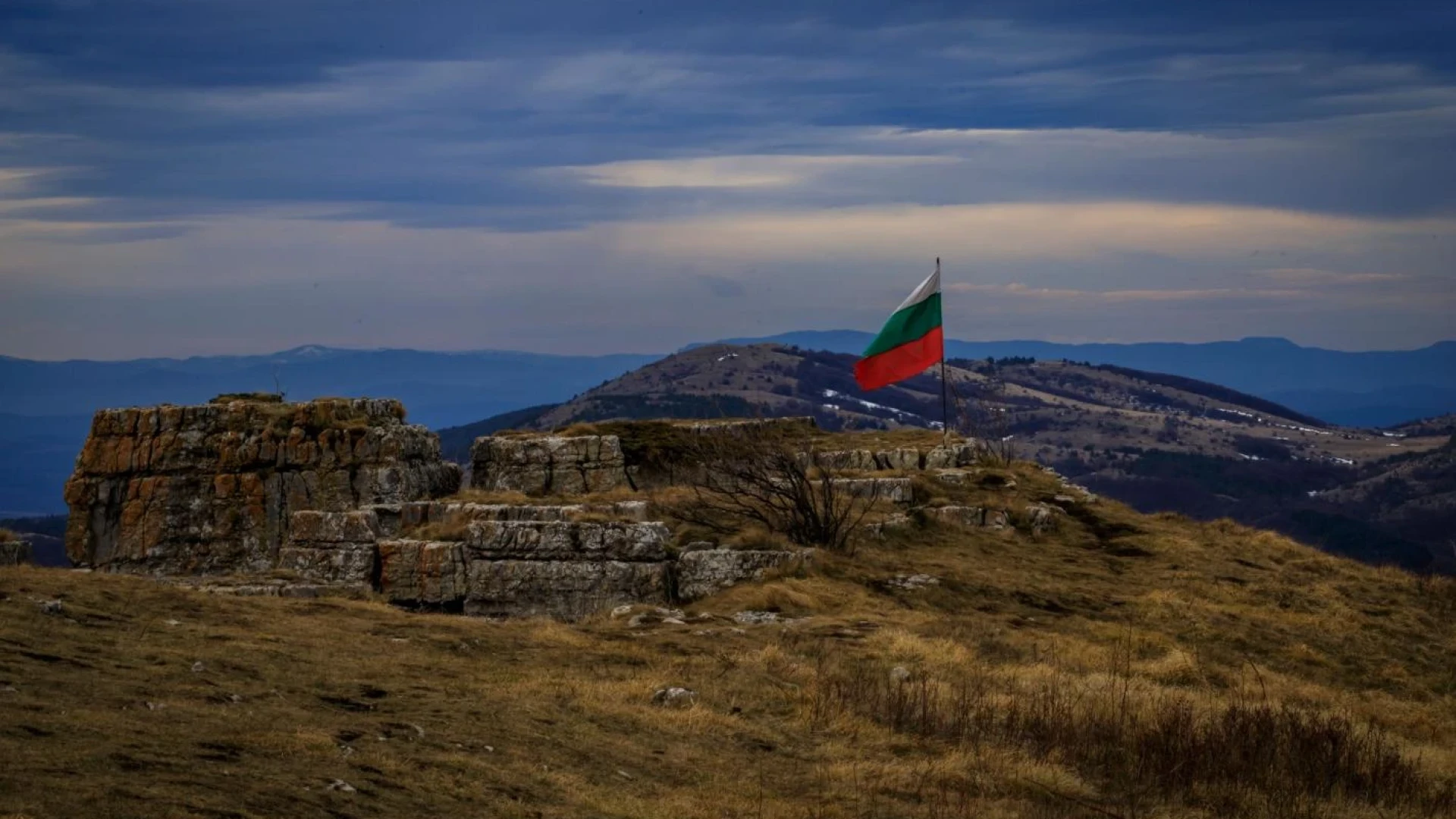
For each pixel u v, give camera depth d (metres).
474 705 17.77
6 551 26.06
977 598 34.28
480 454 44.16
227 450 45.22
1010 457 58.06
